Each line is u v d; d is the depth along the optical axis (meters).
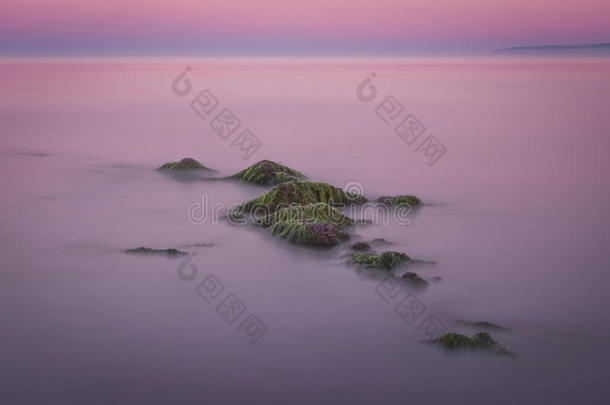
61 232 25.98
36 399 14.13
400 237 24.58
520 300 18.97
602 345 16.22
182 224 26.62
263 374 15.03
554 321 17.56
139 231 25.86
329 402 14.09
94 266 21.91
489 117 72.06
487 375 14.93
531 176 38.19
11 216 28.61
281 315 18.08
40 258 22.75
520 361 15.44
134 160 43.59
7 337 16.83
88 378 14.93
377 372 15.09
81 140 54.19
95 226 26.78
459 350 15.87
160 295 19.52
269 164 33.25
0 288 20.00
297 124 67.00
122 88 122.94
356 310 18.25
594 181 36.72
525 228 26.66
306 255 22.11
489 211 29.39
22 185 35.38
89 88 121.94
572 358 15.60
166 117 73.38
